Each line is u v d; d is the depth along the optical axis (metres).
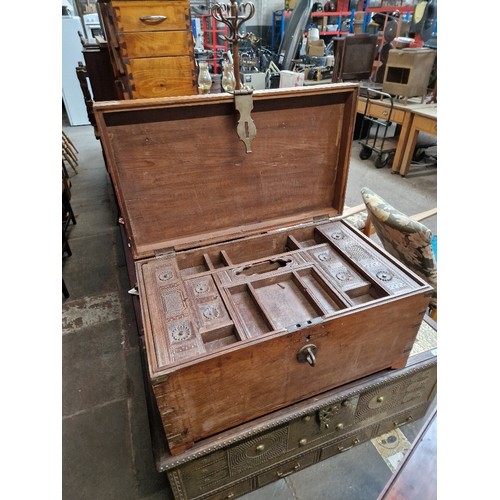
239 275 1.08
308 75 4.11
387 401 1.19
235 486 1.11
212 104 0.97
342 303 0.96
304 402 1.01
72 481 1.25
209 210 1.16
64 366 1.68
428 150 4.36
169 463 0.87
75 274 2.31
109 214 3.02
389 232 1.34
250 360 0.83
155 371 0.74
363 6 4.64
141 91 1.24
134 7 1.11
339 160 1.25
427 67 3.18
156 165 1.02
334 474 1.23
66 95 5.15
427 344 1.22
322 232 1.26
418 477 0.63
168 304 0.94
